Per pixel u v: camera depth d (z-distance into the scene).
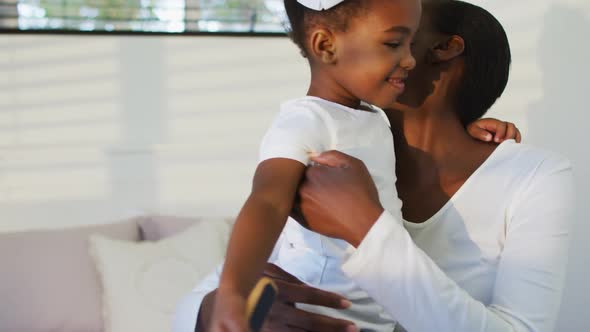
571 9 2.85
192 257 2.66
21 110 3.00
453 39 1.06
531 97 2.92
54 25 3.03
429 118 1.09
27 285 2.58
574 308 2.91
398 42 0.90
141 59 3.05
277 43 3.07
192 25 3.10
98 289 2.63
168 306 2.51
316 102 0.94
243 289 0.67
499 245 1.05
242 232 0.73
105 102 3.05
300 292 0.88
